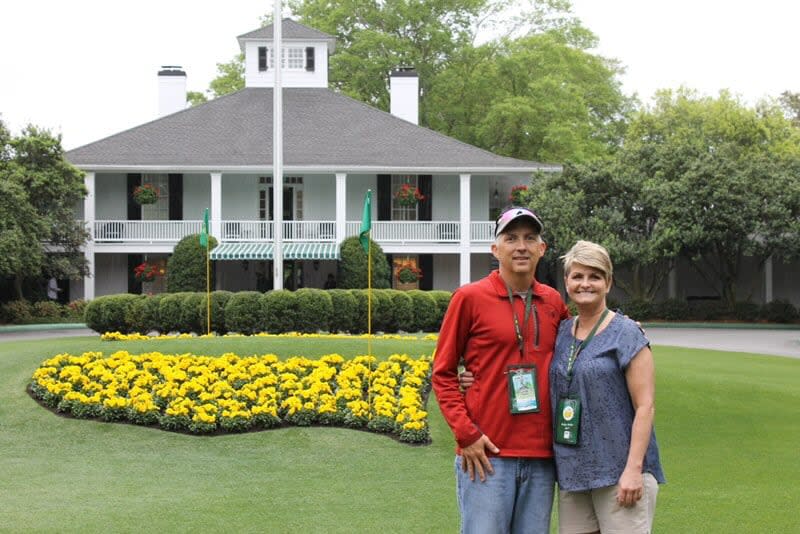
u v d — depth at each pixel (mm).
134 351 15734
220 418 11820
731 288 39500
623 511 5090
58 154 35562
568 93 50906
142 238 37219
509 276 5305
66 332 31734
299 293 21031
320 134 39969
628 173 37844
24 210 33344
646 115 57344
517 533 5234
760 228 37562
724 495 9242
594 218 37094
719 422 13039
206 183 39125
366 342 16625
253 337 17500
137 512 8250
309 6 57062
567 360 5203
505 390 5176
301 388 12875
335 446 11141
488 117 50094
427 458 10688
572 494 5242
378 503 8750
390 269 38000
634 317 38844
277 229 23344
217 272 37844
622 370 5164
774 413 13633
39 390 13383
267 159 38000
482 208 40188
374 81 53594
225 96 42438
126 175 38469
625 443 5117
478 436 5129
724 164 37875
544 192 37656
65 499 8703
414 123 44094
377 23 55625
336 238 37250
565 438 5121
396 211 39250
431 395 13375
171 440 11438
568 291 5301
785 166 40750
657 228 36906
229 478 9789
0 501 8578
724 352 22406
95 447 11250
